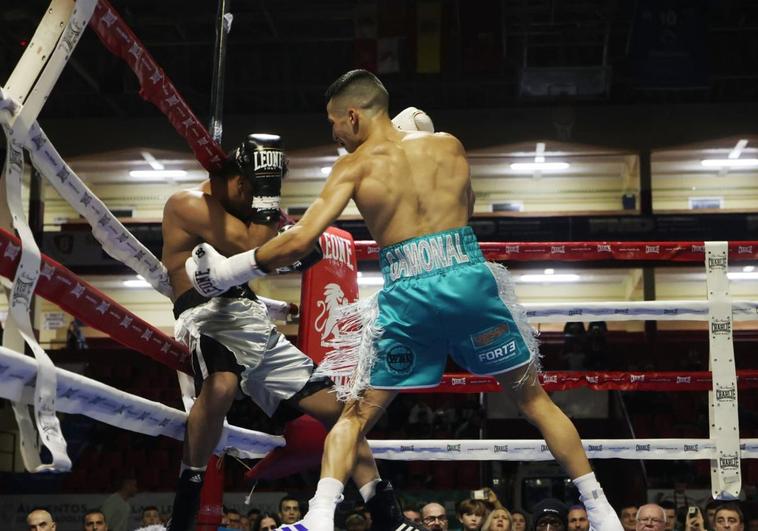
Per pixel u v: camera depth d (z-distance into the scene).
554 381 3.52
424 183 2.37
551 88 15.88
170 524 2.59
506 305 2.33
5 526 9.53
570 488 9.59
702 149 18.25
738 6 15.90
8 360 1.74
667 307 3.41
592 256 3.54
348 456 2.23
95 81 17.41
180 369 2.93
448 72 16.34
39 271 1.97
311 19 16.23
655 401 12.28
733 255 3.45
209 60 17.66
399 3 15.36
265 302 3.49
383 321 2.31
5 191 1.92
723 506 4.40
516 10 15.75
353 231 16.00
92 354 15.15
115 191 20.36
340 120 2.48
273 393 2.80
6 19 15.20
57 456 1.84
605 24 15.81
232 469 10.48
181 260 2.67
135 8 15.77
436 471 11.05
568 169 19.92
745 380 3.40
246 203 2.70
